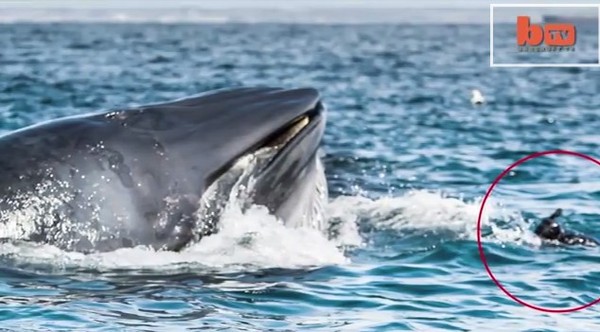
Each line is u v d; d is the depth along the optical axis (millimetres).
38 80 119625
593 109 101500
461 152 72438
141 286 38656
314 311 37156
